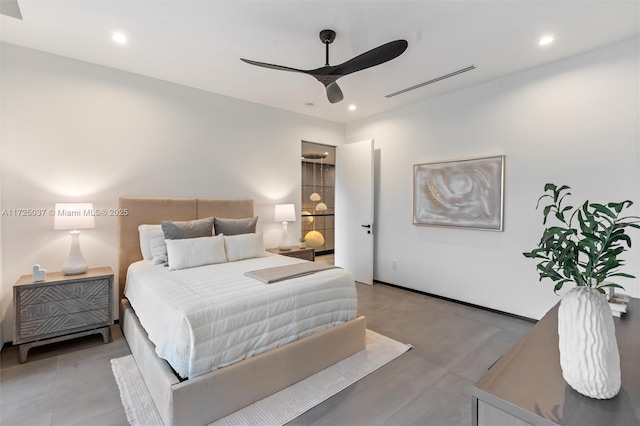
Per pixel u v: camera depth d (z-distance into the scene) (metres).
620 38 2.55
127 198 3.15
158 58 2.92
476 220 3.57
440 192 3.92
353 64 2.20
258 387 1.91
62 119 2.87
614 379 0.89
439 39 2.55
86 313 2.63
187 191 3.64
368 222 4.66
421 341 2.77
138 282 2.54
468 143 3.65
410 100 4.11
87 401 1.90
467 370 2.30
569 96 2.89
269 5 2.10
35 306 2.42
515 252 3.29
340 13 2.19
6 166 2.64
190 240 2.90
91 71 3.01
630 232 2.57
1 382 2.10
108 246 3.12
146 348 2.04
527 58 2.90
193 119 3.67
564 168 2.93
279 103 4.25
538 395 0.91
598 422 0.80
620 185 2.63
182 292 2.03
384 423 1.75
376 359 2.43
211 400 1.71
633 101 2.56
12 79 2.65
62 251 2.89
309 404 1.89
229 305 1.87
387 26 2.35
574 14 2.20
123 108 3.19
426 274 4.15
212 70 3.19
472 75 3.29
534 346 1.21
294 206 4.46
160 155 3.44
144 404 1.85
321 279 2.39
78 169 2.96
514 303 3.31
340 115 4.84
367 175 4.66
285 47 2.69
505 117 3.32
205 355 1.71
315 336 2.23
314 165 5.98
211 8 2.14
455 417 1.79
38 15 2.23
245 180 4.14
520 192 3.23
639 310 1.66
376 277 4.84
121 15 2.23
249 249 3.28
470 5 2.10
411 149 4.29
